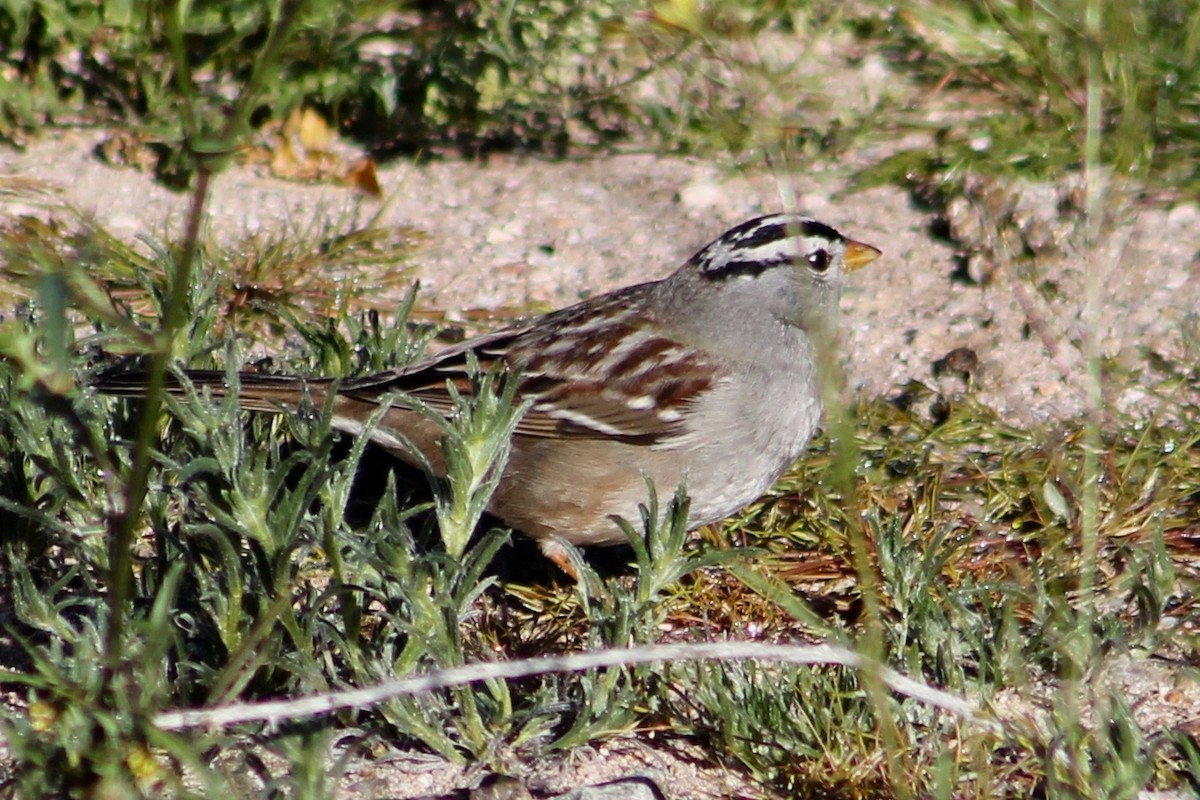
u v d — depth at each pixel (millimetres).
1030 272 11594
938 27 14062
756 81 11562
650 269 11945
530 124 13469
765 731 7238
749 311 8977
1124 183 11445
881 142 13305
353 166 12852
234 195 12375
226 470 6805
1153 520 9047
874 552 8789
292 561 7246
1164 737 7102
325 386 8844
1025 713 7367
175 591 7285
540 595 8648
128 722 6207
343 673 7309
